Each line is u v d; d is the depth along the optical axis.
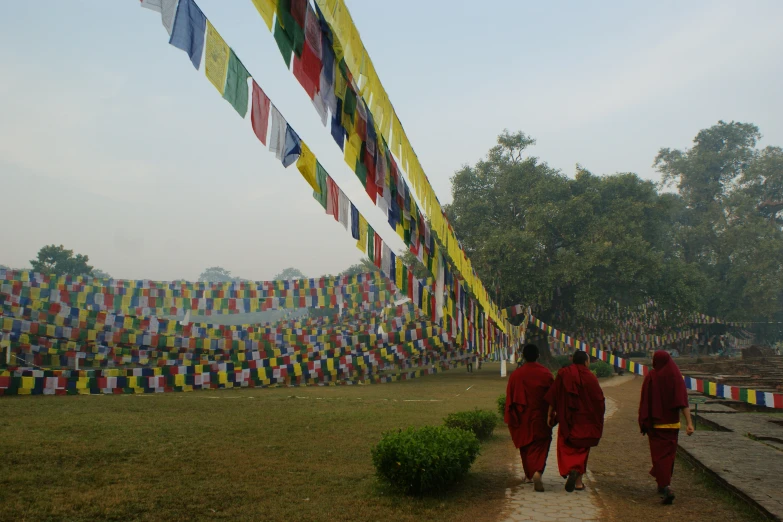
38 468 7.52
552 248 35.47
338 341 24.78
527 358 7.65
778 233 53.59
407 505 6.47
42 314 19.55
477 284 12.16
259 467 8.10
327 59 5.23
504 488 7.35
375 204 6.29
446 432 7.86
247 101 4.38
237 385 21.62
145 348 22.92
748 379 22.08
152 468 7.83
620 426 13.10
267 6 4.27
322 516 6.03
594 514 6.16
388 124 6.71
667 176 61.91
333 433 10.95
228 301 23.19
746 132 60.69
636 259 32.38
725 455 8.56
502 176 36.06
